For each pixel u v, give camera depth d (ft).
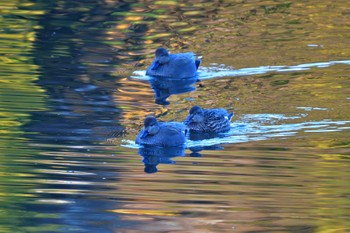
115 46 317.42
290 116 234.58
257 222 160.76
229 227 158.61
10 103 241.96
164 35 333.83
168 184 183.62
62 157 200.54
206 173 191.72
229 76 279.69
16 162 195.11
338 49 309.42
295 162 198.29
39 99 248.11
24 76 272.31
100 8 372.58
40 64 288.10
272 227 158.71
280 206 169.58
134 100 254.06
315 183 183.83
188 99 256.32
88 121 229.86
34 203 170.71
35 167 192.54
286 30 338.54
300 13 366.63
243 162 199.62
